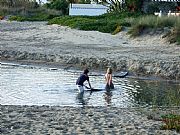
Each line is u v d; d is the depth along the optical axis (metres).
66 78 31.86
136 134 14.06
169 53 42.09
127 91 27.45
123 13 75.56
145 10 84.00
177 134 14.21
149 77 33.81
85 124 15.34
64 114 17.19
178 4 86.56
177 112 18.59
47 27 69.75
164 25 53.16
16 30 65.19
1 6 106.81
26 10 106.25
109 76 28.08
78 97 24.89
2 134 13.50
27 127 14.59
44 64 38.72
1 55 41.81
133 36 53.59
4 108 18.28
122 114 17.72
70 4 104.81
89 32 60.28
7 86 27.72
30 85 28.33
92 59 38.44
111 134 13.94
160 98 24.78
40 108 18.59
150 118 16.91
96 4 101.31
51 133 13.80
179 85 30.45
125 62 37.12
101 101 23.86
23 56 41.25
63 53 41.75
